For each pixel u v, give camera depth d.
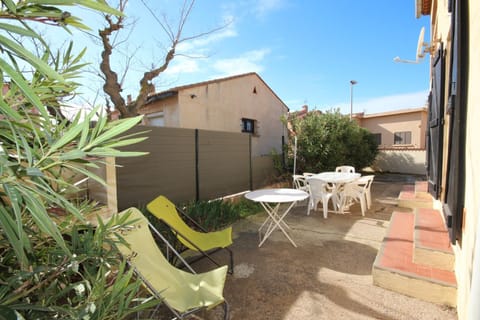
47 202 1.13
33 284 1.08
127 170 3.80
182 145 4.65
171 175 4.45
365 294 2.27
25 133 0.92
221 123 8.20
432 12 4.32
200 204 4.48
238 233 4.02
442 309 2.03
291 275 2.64
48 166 0.86
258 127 9.91
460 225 1.88
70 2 0.70
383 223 4.44
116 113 6.35
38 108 0.72
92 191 2.26
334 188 5.28
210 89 7.80
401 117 13.52
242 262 2.97
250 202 5.76
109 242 1.37
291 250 3.30
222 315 2.04
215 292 1.83
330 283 2.47
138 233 2.12
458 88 1.82
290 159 8.78
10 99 0.98
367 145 10.69
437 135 2.94
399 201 5.53
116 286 1.12
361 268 2.78
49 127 1.02
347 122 9.55
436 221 3.15
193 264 2.99
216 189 5.42
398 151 12.05
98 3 0.72
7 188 0.71
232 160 5.88
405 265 2.38
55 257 1.17
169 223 2.68
